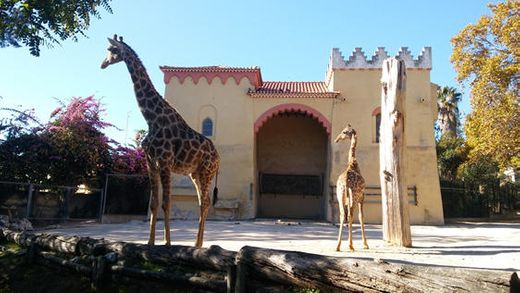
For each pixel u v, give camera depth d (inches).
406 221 359.6
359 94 800.9
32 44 346.6
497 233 527.5
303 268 144.6
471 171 1136.2
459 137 1371.8
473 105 895.7
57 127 664.4
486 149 859.4
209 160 279.0
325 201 832.9
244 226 584.1
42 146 637.9
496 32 876.6
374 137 782.5
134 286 195.2
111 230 484.1
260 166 928.9
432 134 774.5
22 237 276.1
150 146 259.6
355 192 332.2
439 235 494.6
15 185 533.0
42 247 257.3
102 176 722.8
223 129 802.2
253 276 162.2
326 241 398.9
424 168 761.0
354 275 131.7
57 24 359.9
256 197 847.7
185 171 271.3
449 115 1456.7
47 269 241.4
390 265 127.0
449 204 957.8
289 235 455.5
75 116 690.8
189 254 185.5
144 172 744.3
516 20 831.7
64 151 655.8
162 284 187.6
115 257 209.5
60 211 576.1
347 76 808.3
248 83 818.8
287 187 879.7
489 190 1095.0
